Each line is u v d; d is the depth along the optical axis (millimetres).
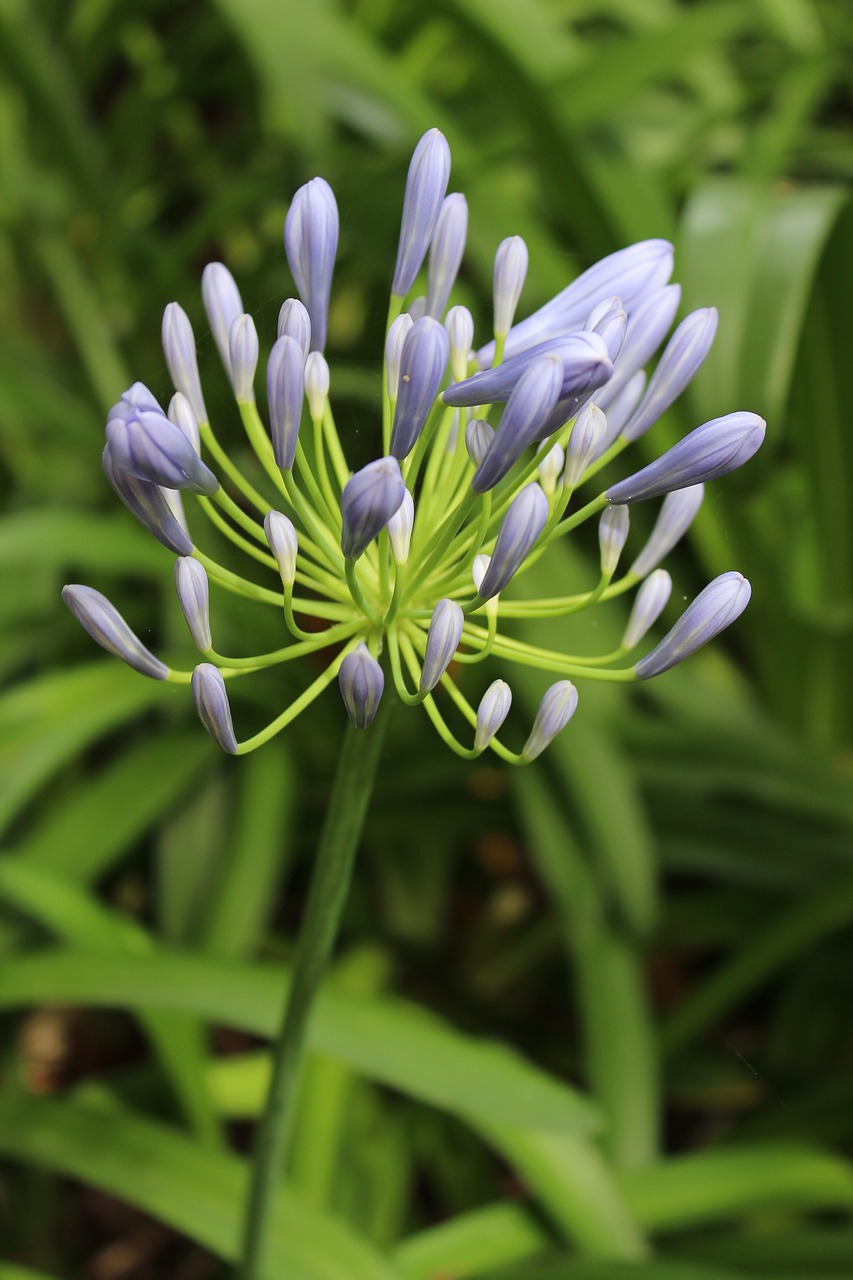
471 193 1159
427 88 1602
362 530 604
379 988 1282
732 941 1297
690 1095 1282
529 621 1152
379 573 632
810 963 1297
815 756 1173
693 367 640
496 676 1183
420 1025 882
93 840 1106
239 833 1145
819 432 1188
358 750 650
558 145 1127
